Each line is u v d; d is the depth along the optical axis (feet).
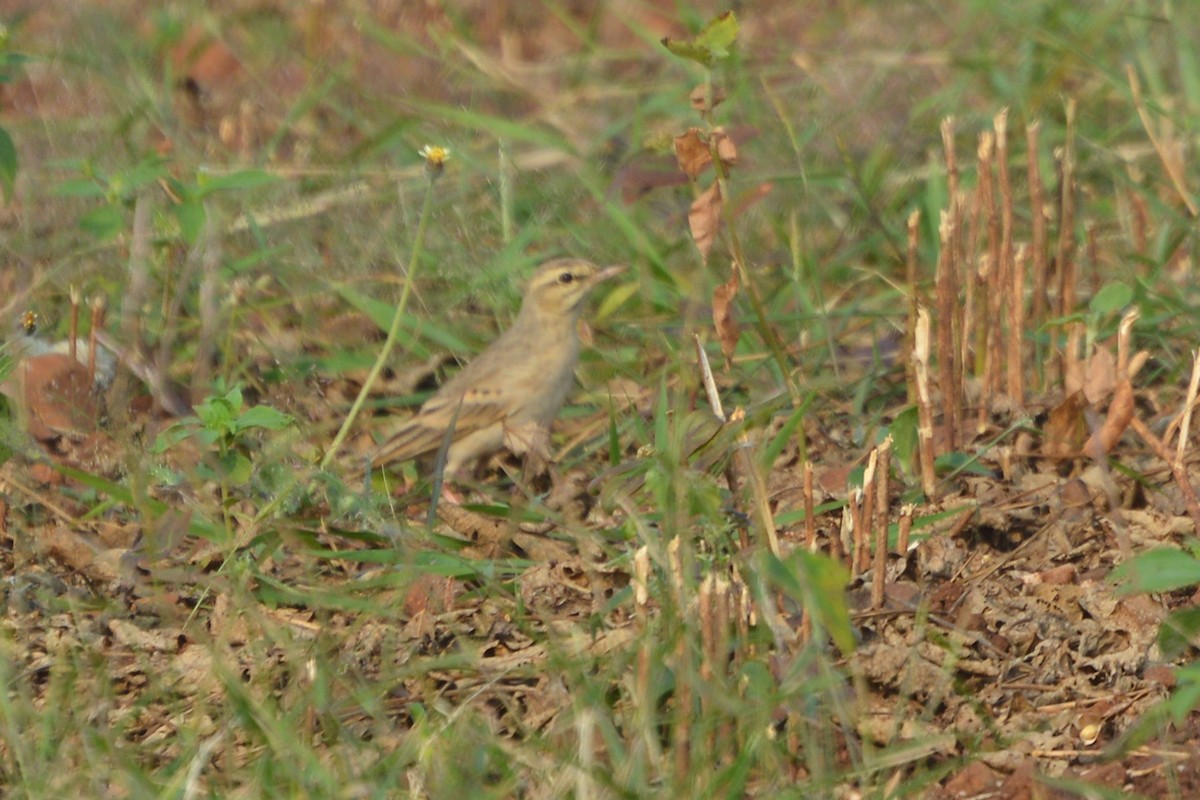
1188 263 50.31
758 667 27.12
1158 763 27.76
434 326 47.44
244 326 46.34
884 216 52.47
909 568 33.99
